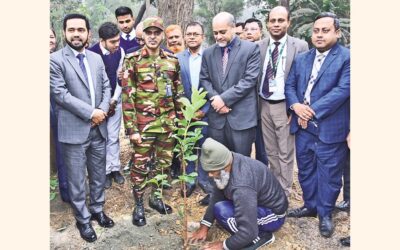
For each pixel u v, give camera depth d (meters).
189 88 3.65
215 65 3.46
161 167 3.44
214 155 2.84
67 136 3.02
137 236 3.32
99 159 3.24
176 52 3.97
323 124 3.16
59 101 2.93
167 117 3.35
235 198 2.88
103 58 3.67
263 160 3.82
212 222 3.26
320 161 3.23
